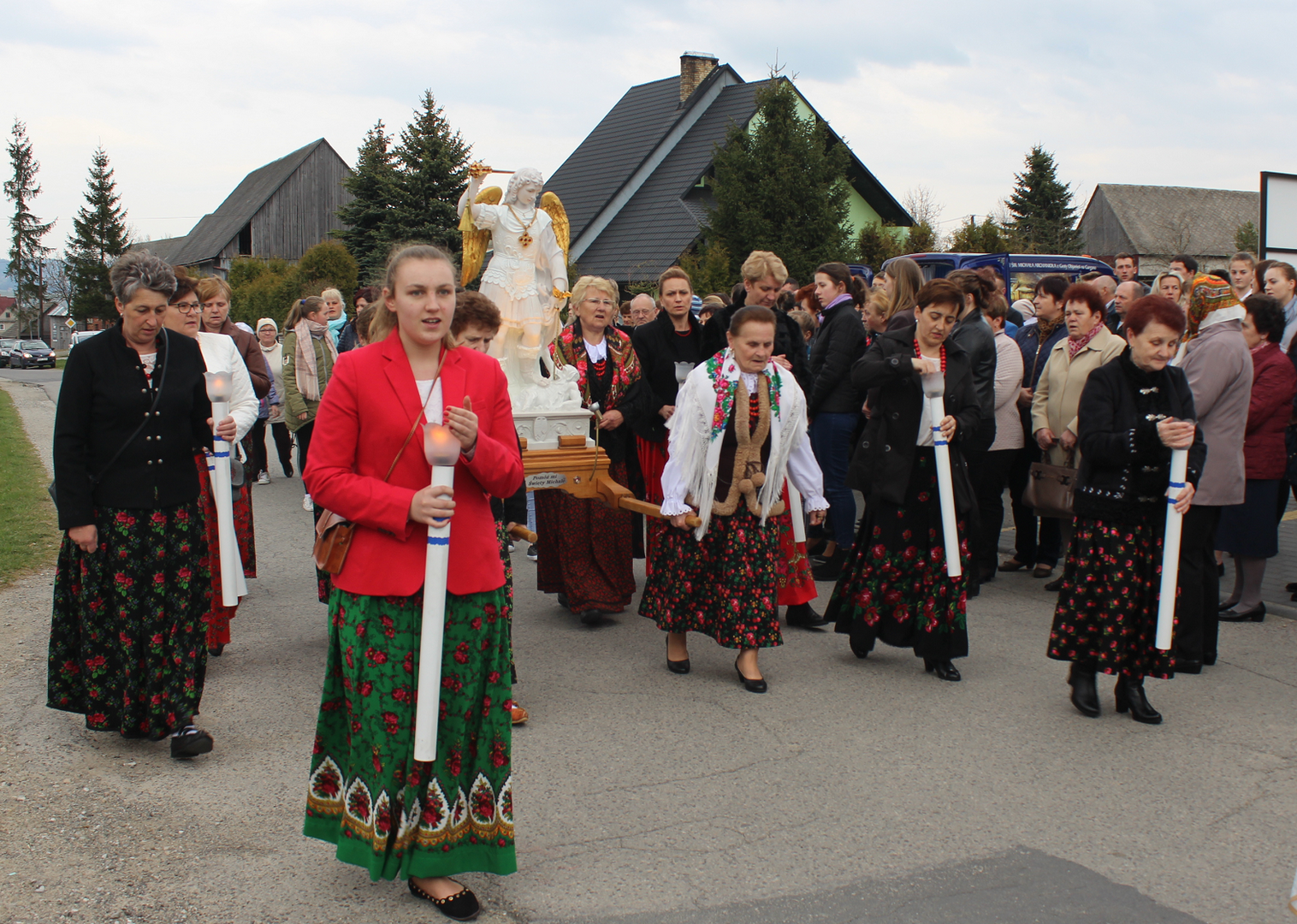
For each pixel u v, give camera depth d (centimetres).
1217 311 506
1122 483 420
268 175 5728
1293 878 306
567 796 362
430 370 279
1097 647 434
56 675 394
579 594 576
